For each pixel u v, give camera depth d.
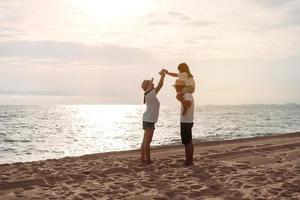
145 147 8.68
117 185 6.58
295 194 5.78
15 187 6.54
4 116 84.94
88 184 6.71
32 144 23.94
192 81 8.41
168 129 37.19
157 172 7.66
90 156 10.52
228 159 9.27
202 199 5.67
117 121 66.50
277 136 16.25
